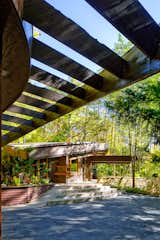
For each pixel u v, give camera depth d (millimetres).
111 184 15453
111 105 15984
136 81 3248
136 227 5715
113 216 7000
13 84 2957
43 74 3789
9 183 9312
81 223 6051
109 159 14992
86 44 2869
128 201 10305
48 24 2494
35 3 2344
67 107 4867
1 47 1797
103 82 3840
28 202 9234
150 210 8062
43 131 20656
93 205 9094
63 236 4840
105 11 2303
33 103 4961
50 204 8961
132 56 3322
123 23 2457
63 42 2701
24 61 2332
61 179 12992
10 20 1688
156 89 11477
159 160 13531
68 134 20641
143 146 16734
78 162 15078
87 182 13961
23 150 10523
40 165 12086
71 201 9648
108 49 3084
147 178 14320
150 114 13133
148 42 2717
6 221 6141
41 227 5547
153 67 2959
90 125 21672
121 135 21469
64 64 3344
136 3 2398
